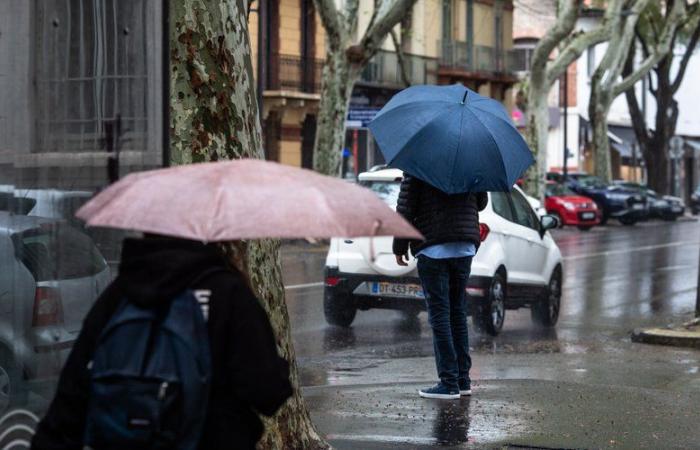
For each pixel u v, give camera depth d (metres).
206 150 7.17
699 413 10.13
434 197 10.23
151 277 4.22
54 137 6.26
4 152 6.25
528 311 21.30
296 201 4.15
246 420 4.31
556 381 11.75
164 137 6.32
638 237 47.34
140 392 4.07
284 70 52.94
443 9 64.94
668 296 23.66
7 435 6.08
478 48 68.12
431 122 9.88
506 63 70.94
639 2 60.44
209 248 4.42
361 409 10.13
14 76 6.25
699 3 69.69
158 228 4.09
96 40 6.32
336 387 11.41
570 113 89.69
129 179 4.36
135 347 4.14
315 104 54.34
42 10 6.26
